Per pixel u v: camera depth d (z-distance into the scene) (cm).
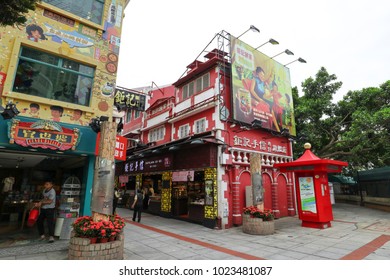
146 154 1568
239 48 1306
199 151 1213
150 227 1081
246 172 1242
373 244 741
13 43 712
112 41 906
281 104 1484
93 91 830
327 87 1806
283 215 1373
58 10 789
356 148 1523
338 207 1720
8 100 679
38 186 1153
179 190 1404
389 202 1504
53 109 751
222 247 739
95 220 586
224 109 1212
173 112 1583
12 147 673
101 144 633
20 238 761
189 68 1554
